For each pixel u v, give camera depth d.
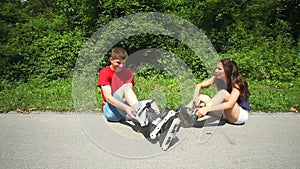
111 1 6.56
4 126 3.86
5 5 7.60
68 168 2.79
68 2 7.34
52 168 2.78
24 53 6.48
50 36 6.78
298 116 4.51
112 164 2.88
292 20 9.86
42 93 5.39
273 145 3.40
